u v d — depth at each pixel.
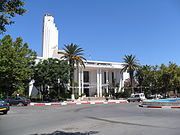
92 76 65.00
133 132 7.54
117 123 9.98
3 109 15.98
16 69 26.94
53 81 40.44
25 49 31.27
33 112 17.64
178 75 50.66
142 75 61.12
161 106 20.31
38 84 40.72
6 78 26.92
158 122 9.95
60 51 62.44
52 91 43.16
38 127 9.16
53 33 100.38
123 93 56.91
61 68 40.28
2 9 6.27
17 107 25.81
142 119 11.27
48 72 39.19
